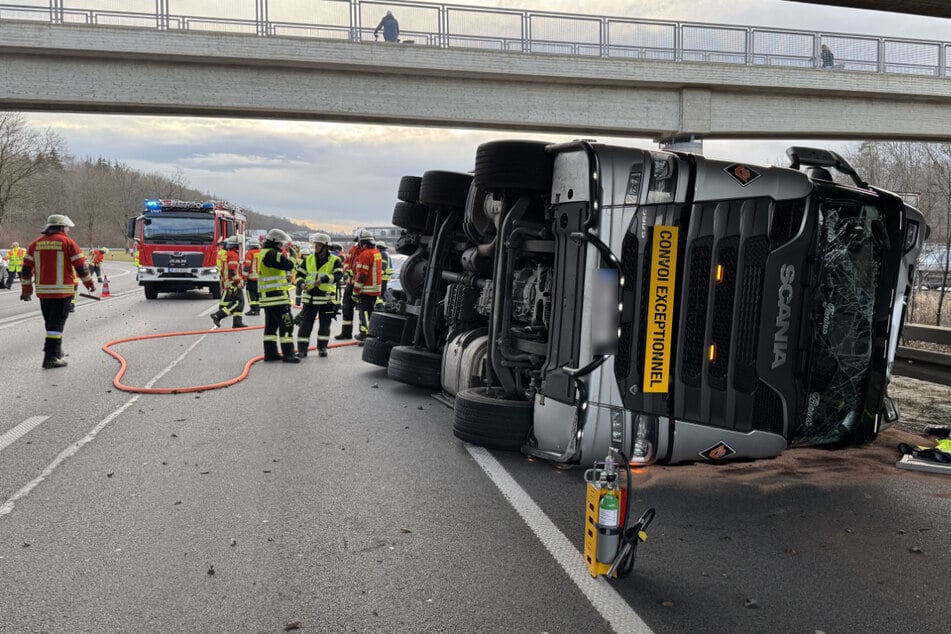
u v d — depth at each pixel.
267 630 3.33
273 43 26.00
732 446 5.38
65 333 15.09
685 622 3.41
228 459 6.06
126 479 5.51
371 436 6.86
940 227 19.66
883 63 31.30
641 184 5.21
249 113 28.06
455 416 6.54
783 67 30.30
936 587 3.81
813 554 4.23
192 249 25.03
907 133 32.81
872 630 3.36
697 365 5.28
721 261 5.27
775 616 3.48
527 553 4.18
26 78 25.22
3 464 5.87
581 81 29.28
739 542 4.39
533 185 5.80
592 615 3.47
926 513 4.93
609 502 3.73
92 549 4.21
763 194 5.31
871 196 5.60
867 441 5.78
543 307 6.04
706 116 30.67
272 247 11.51
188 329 16.05
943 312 17.28
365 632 3.31
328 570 3.94
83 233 106.69
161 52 25.20
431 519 4.70
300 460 6.04
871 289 5.66
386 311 10.77
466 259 8.41
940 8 8.27
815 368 5.57
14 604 3.56
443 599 3.62
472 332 7.92
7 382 9.52
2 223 63.53
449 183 8.70
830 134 32.75
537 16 28.50
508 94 29.08
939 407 8.32
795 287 5.38
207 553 4.16
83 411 7.85
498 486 5.37
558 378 5.58
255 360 11.56
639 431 5.28
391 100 28.06
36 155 63.31
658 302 5.22
